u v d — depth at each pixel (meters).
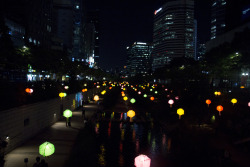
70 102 39.62
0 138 15.16
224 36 76.75
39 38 81.94
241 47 43.56
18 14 71.12
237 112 32.25
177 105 45.34
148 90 89.94
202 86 49.97
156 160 19.50
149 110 49.59
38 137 22.08
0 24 27.38
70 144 20.61
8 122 17.12
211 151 21.92
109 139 25.70
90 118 34.94
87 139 22.59
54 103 29.50
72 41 137.00
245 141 22.81
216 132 28.14
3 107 18.20
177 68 88.06
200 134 27.88
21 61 35.94
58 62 57.56
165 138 27.09
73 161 16.53
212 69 54.34
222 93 40.88
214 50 55.44
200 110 35.62
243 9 73.75
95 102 58.62
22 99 21.86
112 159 18.92
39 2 81.50
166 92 62.44
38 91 25.98
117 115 43.12
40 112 24.28
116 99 71.81
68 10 133.50
